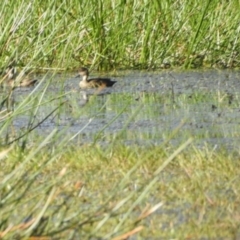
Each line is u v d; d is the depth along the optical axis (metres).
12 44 32.72
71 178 18.77
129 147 21.45
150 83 33.44
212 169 19.36
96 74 35.97
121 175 18.95
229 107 28.12
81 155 20.39
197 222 15.63
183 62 37.28
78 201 16.64
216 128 24.59
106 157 20.23
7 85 31.41
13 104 28.25
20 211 15.60
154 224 15.63
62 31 35.81
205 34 37.41
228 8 37.81
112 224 15.08
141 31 37.16
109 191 17.58
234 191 17.62
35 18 34.75
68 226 13.73
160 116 26.55
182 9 37.16
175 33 37.09
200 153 20.34
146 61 37.16
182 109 27.81
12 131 23.34
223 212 16.27
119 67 37.16
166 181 18.42
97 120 25.92
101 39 37.00
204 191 17.72
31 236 13.26
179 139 23.03
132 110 27.67
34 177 15.72
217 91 31.48
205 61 37.44
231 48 37.44
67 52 36.03
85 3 36.72
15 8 33.91
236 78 34.34
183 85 32.88
